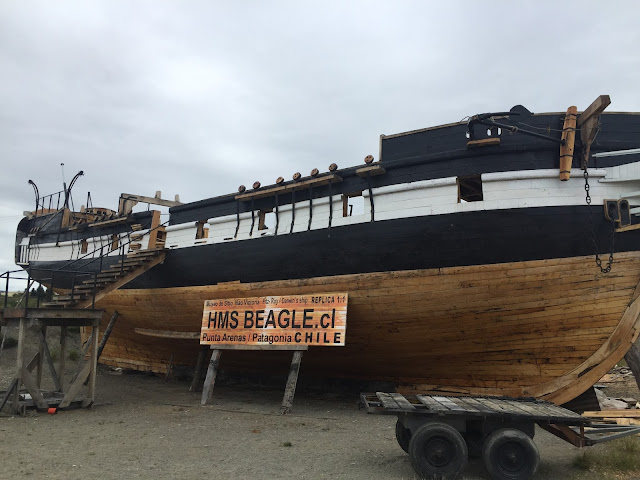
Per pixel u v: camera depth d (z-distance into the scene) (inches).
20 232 929.5
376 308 432.5
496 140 382.9
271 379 612.7
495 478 235.5
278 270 489.1
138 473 249.8
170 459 280.1
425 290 406.9
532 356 396.5
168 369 685.3
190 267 568.4
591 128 361.7
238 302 498.6
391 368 480.7
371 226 430.0
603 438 255.3
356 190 450.9
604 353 366.9
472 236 386.9
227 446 314.3
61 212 838.5
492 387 423.2
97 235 738.2
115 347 759.7
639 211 357.4
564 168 367.9
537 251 372.5
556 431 259.6
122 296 653.3
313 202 475.5
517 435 238.5
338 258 448.1
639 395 543.5
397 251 415.8
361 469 261.7
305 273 470.6
